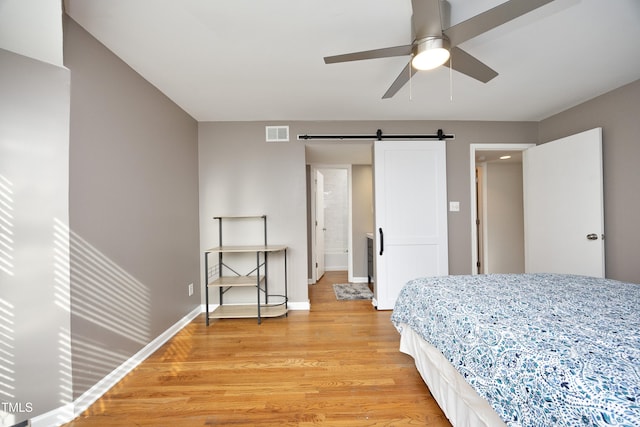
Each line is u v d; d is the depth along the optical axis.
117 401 1.67
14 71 1.42
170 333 2.57
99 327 1.74
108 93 1.84
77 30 1.60
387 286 3.29
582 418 0.70
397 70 2.20
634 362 0.81
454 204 3.38
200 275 3.28
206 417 1.53
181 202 2.85
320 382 1.83
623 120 2.49
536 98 2.76
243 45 1.85
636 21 1.65
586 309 1.28
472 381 1.12
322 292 4.11
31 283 1.44
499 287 1.71
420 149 3.29
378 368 2.00
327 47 1.89
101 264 1.76
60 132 1.52
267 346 2.37
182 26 1.65
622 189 2.50
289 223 3.33
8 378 1.39
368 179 4.76
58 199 1.51
